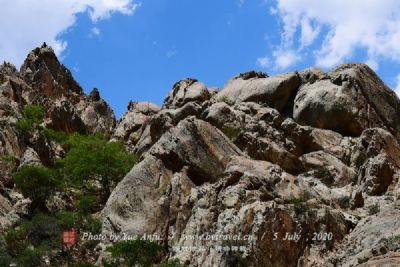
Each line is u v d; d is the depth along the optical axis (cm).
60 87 8231
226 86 5906
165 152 4228
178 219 3825
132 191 3981
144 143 5281
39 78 8088
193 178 4191
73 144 5878
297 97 5422
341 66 5641
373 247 3269
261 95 5478
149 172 4106
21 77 8031
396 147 4700
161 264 3472
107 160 4922
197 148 4288
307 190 3978
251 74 5947
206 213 3691
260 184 3838
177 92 5775
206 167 4231
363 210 3966
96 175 4956
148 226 3803
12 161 5147
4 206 4491
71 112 6831
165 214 3875
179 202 3934
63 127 6650
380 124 5266
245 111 5131
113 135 6669
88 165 4881
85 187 4919
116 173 4894
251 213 3469
